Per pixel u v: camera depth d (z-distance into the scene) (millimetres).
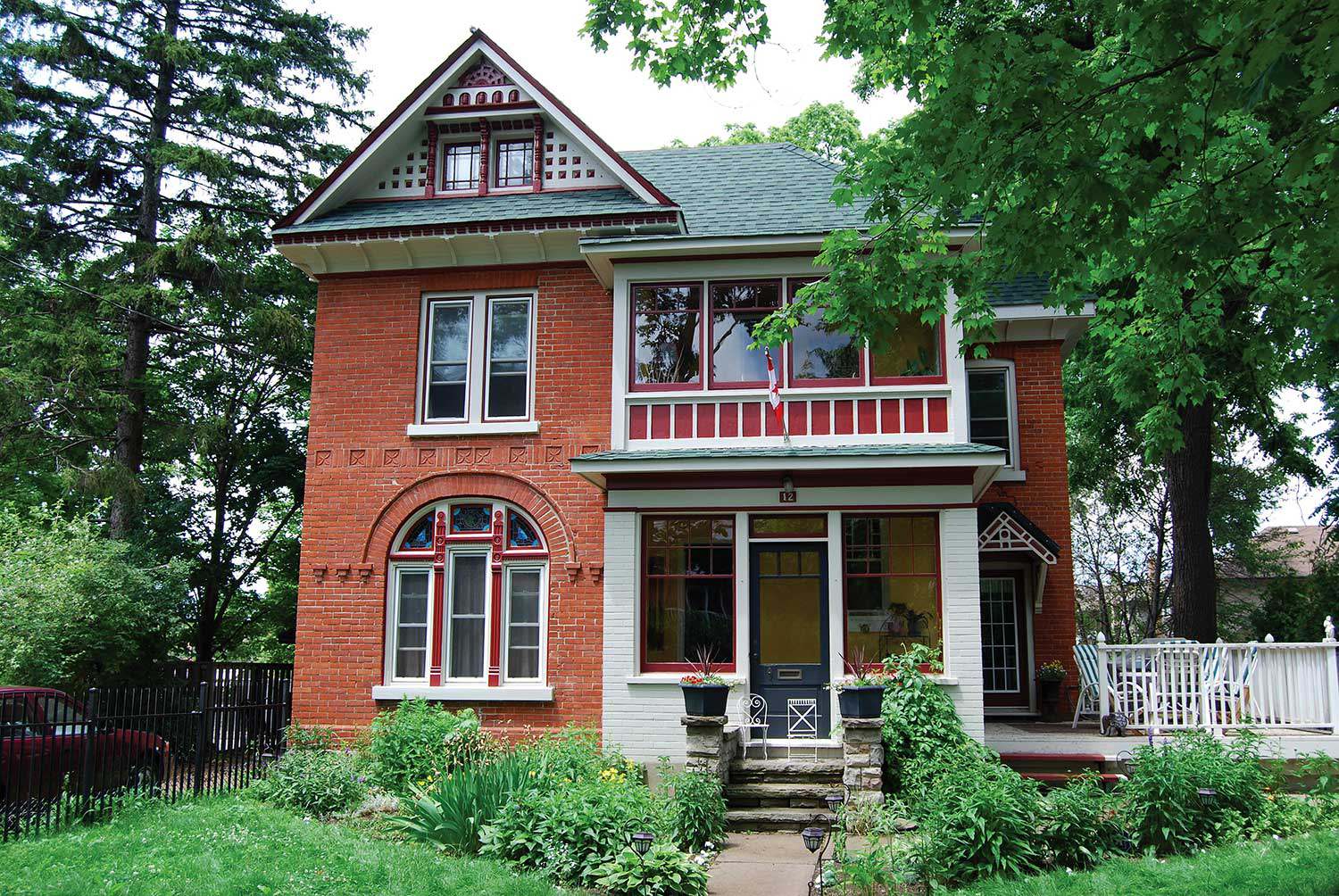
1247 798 9953
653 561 13906
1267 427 21656
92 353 22328
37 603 16312
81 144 23656
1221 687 13852
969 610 13109
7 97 21766
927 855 9055
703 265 14477
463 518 14977
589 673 14117
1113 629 40219
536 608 14594
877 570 13555
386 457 15102
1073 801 9500
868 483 13547
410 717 13320
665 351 14484
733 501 13727
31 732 11352
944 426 13875
